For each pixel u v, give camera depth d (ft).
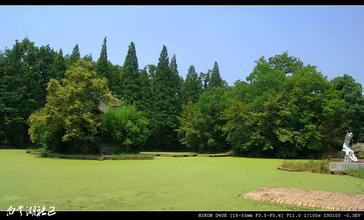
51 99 85.87
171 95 165.27
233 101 120.47
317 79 115.03
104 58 173.27
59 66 156.76
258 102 116.78
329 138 117.80
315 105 116.16
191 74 212.23
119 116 96.99
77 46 193.98
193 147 142.00
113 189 34.42
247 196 30.83
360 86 132.77
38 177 43.29
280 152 111.45
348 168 55.31
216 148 137.28
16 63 147.43
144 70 199.72
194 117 138.51
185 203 27.91
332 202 28.35
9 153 95.20
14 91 140.36
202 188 35.88
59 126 87.81
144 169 56.85
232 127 118.52
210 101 137.39
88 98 90.48
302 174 52.60
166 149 163.02
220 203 28.02
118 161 76.64
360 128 129.39
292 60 151.02
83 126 88.58
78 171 51.37
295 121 114.73
